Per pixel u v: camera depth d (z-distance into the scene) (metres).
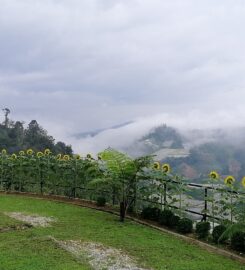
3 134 55.94
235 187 8.59
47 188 15.14
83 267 6.57
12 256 7.00
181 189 10.02
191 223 9.34
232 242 7.97
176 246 8.20
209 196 9.13
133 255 7.41
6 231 8.95
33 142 56.91
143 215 10.71
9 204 12.73
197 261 7.22
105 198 12.65
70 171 14.31
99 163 11.80
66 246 7.80
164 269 6.68
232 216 8.45
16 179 16.03
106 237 8.67
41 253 7.23
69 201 13.77
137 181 10.97
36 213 11.19
